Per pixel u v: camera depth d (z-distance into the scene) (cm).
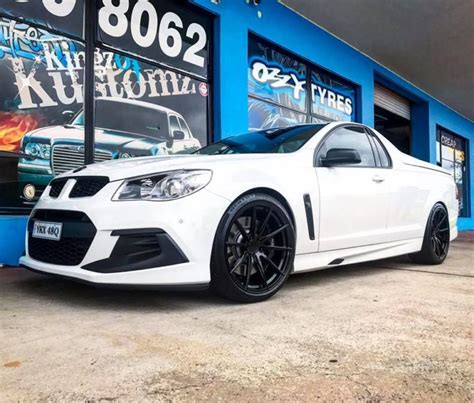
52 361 168
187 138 552
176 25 542
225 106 581
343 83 848
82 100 446
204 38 577
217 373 159
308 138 336
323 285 325
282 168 294
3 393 141
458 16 732
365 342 195
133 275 229
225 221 250
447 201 459
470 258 505
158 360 171
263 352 181
